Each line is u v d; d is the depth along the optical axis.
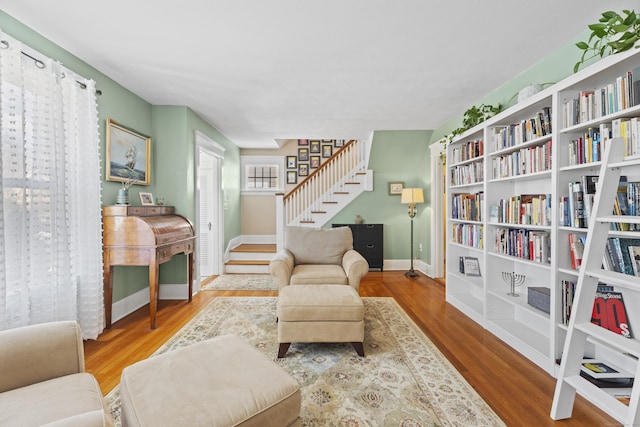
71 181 2.37
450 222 3.57
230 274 4.96
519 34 2.12
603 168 1.49
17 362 1.12
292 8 1.83
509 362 2.15
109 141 2.82
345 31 2.07
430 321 2.94
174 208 3.60
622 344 1.30
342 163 5.46
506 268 2.76
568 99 1.97
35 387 1.11
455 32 2.09
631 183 1.62
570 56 2.21
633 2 1.78
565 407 1.56
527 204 2.34
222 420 0.98
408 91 3.14
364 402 1.68
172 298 3.68
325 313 2.18
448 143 3.55
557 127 1.97
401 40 2.19
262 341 2.47
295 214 5.42
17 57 1.89
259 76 2.78
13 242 1.90
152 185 3.61
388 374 1.98
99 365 2.09
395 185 5.33
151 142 3.59
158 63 2.55
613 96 1.65
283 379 1.21
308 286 2.53
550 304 2.02
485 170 2.78
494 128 2.78
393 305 3.42
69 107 2.35
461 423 1.52
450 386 1.85
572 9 1.85
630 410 1.19
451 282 3.54
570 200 1.92
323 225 5.35
